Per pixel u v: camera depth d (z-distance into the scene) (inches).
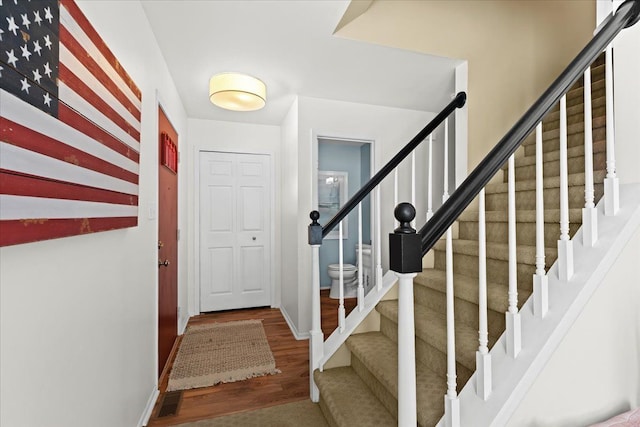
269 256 152.2
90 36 40.6
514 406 38.2
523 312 46.0
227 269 146.2
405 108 130.8
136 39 62.9
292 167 124.2
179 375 85.8
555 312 42.2
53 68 32.4
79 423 40.1
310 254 115.7
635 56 48.8
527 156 92.0
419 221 106.0
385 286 82.8
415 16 83.7
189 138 139.7
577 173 64.3
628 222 44.8
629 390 46.5
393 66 94.9
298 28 75.4
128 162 54.2
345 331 77.0
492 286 62.2
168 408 71.8
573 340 42.3
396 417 54.5
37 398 32.2
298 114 116.6
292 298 123.3
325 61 91.5
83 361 41.2
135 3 62.2
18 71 27.1
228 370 88.8
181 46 82.4
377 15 80.1
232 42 81.0
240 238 148.0
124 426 55.7
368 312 77.7
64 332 36.9
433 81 105.7
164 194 90.8
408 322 37.9
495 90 94.3
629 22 47.3
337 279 159.8
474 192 39.5
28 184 28.2
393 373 55.9
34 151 29.1
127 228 57.1
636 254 46.8
